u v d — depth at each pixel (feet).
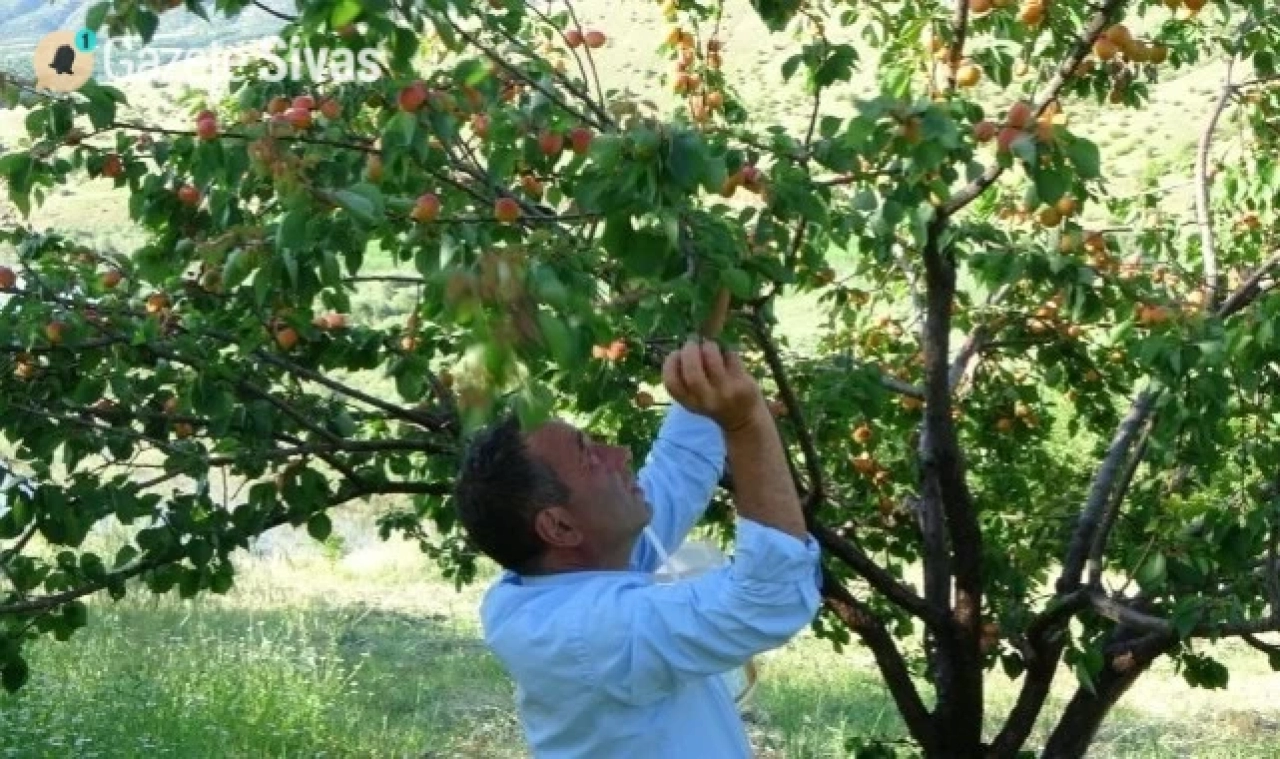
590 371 13.05
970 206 17.63
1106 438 18.60
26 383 13.94
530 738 8.02
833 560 18.02
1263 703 34.42
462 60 10.39
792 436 15.72
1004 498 18.35
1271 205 18.12
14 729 23.85
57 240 14.90
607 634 7.45
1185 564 14.51
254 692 28.25
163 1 9.98
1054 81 11.71
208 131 11.00
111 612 34.68
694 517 9.05
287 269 9.66
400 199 9.88
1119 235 19.31
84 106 11.24
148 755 24.47
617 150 8.00
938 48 14.94
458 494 8.15
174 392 15.08
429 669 33.94
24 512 13.82
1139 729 31.78
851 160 11.38
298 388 15.21
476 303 6.02
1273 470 14.82
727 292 8.54
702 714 7.86
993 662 16.28
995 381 18.65
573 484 7.94
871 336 19.08
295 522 14.71
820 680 34.76
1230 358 12.28
